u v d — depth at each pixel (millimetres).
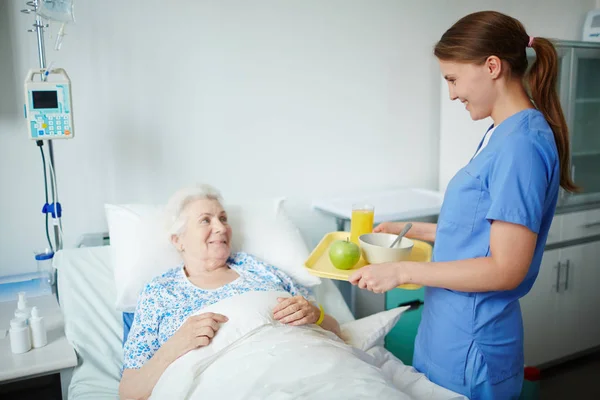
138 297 1731
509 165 1184
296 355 1321
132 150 2133
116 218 1867
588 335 2814
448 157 2705
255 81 2314
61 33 1771
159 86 2137
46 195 1981
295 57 2381
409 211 2225
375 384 1223
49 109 1762
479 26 1197
